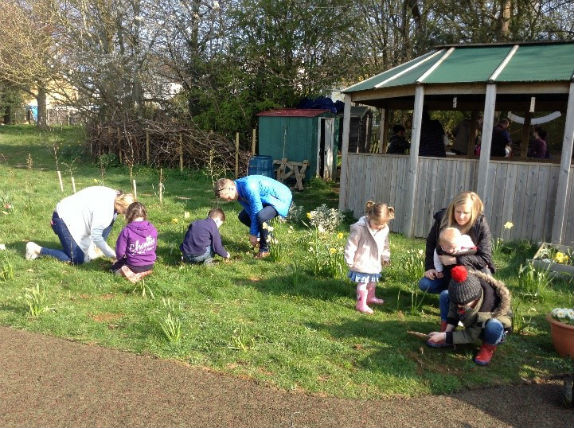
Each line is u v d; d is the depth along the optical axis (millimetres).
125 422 3064
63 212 6047
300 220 8922
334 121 14672
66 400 3273
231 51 17125
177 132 14914
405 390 3545
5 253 6297
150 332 4246
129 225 5602
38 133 25156
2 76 18828
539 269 6059
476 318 3885
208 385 3498
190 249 6137
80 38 17875
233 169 14008
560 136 16359
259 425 3088
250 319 4617
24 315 4527
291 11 16344
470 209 4602
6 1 18438
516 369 3926
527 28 15070
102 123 16547
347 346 4121
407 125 17516
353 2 16312
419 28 16172
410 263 6062
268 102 16125
